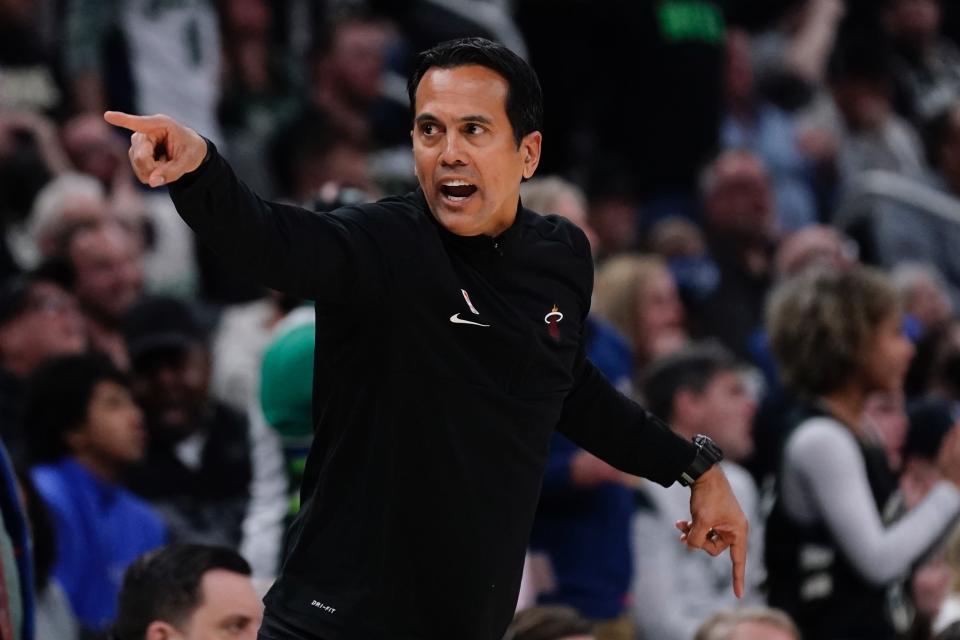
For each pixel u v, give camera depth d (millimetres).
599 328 20078
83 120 28109
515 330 10195
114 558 17828
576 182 31797
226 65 31438
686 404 19828
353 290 9805
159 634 13609
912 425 20906
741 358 27828
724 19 36125
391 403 9992
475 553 10070
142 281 25875
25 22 30016
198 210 9031
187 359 20672
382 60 31906
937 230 31859
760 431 23578
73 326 21047
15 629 12625
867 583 17328
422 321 9984
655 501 19047
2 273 24953
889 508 17938
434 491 9992
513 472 10195
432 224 10180
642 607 18797
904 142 37312
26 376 20281
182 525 19688
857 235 31719
